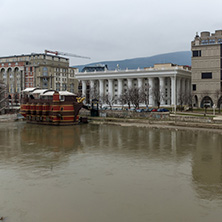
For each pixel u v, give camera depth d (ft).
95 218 88.38
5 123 365.20
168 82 529.86
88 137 239.91
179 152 177.68
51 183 119.34
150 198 102.99
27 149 189.78
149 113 349.82
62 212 92.48
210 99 447.01
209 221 86.17
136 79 554.46
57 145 204.03
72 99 337.11
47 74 634.02
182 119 308.40
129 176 128.57
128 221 86.33
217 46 432.25
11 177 127.75
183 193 107.65
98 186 115.44
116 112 384.06
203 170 137.90
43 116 344.90
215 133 255.09
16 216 90.02
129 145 201.98
